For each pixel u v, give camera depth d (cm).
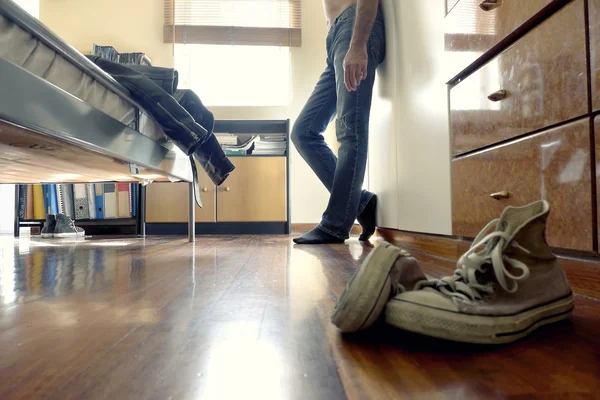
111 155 132
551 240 82
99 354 46
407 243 183
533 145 86
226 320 60
